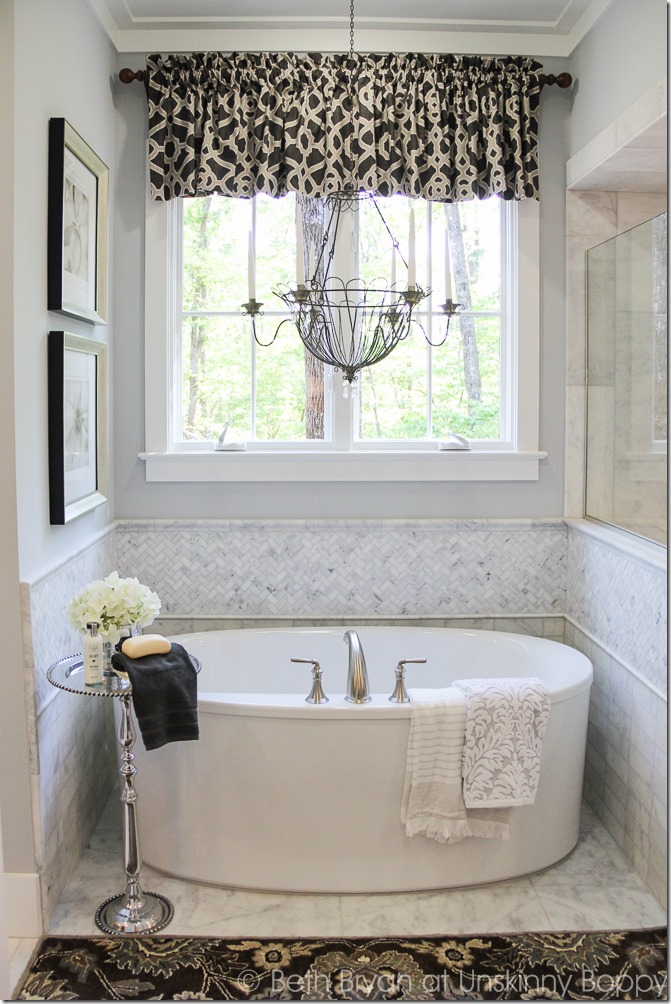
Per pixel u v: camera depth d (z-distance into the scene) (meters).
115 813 3.03
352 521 3.33
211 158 3.15
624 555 2.77
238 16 3.12
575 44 3.22
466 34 3.24
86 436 2.82
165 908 2.44
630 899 2.50
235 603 3.35
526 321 3.33
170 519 3.34
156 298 3.28
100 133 3.05
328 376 3.40
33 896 2.32
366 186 3.15
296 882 2.52
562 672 2.89
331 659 3.23
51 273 2.45
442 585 3.37
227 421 3.42
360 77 3.16
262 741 2.47
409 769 2.43
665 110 2.44
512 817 2.55
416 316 3.42
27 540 2.31
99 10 2.97
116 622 2.35
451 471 3.35
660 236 2.61
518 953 2.25
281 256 3.39
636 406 2.80
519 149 3.20
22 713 2.30
